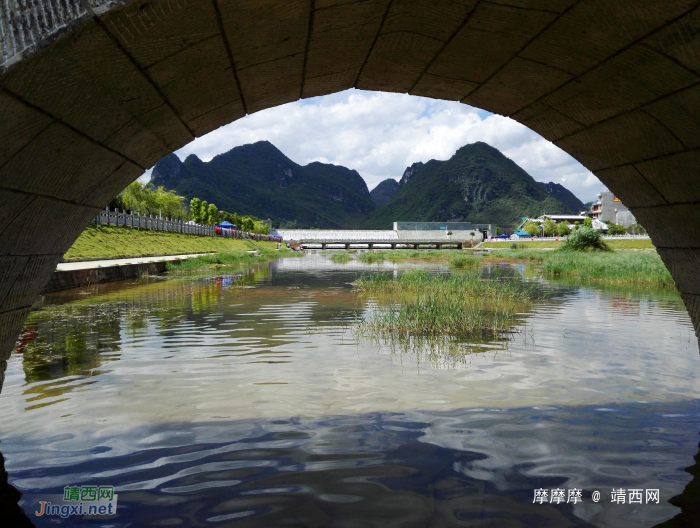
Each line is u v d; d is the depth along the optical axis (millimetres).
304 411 4188
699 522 2527
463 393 4711
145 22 2242
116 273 19391
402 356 6340
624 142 4086
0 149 2277
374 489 2852
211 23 2523
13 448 3412
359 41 3508
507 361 6066
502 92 4324
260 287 16594
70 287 15742
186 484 2906
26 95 2158
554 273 24062
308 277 21594
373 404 4371
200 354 6426
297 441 3541
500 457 3287
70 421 3941
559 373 5465
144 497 2764
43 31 2018
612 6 2797
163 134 3611
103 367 5742
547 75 3783
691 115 3344
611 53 3217
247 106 4113
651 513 2619
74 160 2867
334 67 3934
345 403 4402
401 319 8898
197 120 3805
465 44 3576
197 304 11797
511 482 2947
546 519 2553
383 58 3916
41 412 4156
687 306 4902
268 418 4008
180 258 30969
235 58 3078
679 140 3617
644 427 3832
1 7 1984
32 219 2914
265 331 8188
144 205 51375
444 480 2963
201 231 50688
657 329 8430
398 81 4453
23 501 2721
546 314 10242
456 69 4031
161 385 4980
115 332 8070
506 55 3654
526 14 3072
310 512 2602
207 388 4871
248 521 2514
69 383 5055
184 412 4156
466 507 2660
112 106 2756
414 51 3777
